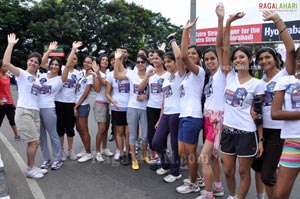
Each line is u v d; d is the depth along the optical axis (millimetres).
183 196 4066
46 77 4949
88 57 5500
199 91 3934
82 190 4254
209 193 3699
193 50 4059
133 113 4996
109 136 7383
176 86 4273
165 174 4867
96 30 25078
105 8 25438
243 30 13805
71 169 5086
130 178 4699
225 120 3385
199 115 3904
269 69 3432
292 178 2691
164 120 4480
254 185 4434
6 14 23906
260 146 3242
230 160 3418
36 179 4645
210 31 14633
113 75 5262
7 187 4254
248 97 3232
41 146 5105
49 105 4945
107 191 4223
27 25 24547
